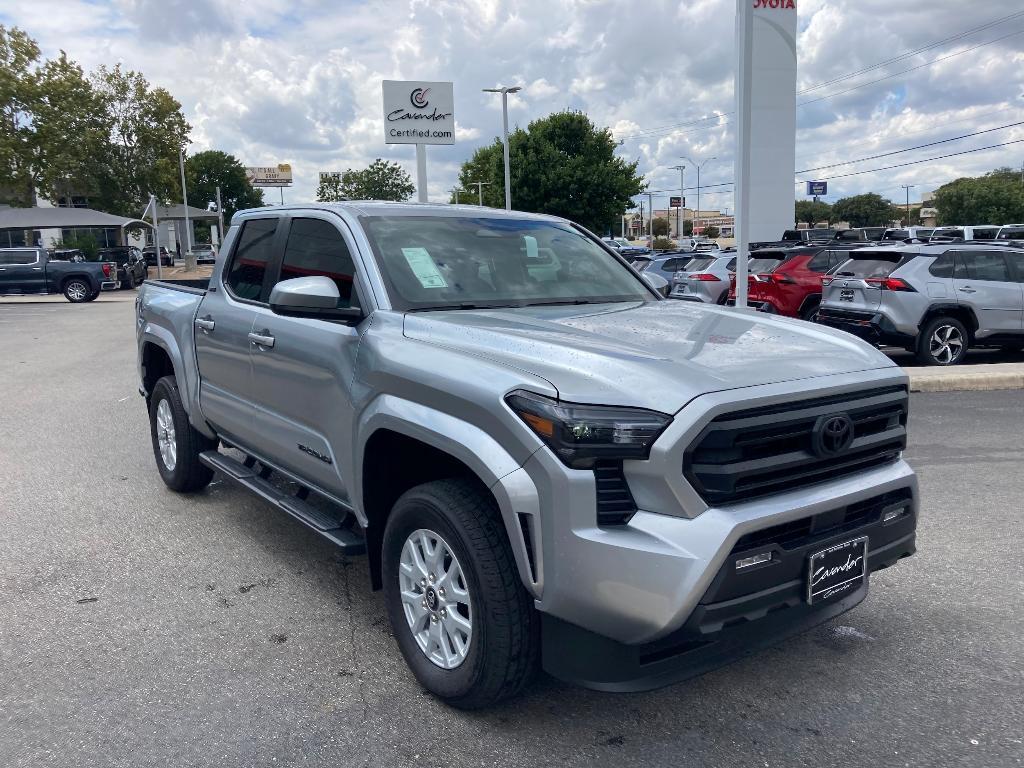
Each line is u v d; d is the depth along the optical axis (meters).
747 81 9.83
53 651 3.64
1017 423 8.16
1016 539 4.96
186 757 2.87
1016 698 3.21
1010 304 11.34
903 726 3.03
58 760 2.86
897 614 3.97
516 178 47.06
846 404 2.93
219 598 4.20
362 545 3.63
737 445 2.65
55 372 12.07
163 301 5.77
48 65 46.97
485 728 3.04
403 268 3.80
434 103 28.86
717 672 3.44
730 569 2.57
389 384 3.28
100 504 5.75
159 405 5.92
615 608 2.58
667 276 21.95
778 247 15.80
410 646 3.30
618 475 2.66
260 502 5.79
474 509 2.92
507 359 2.96
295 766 2.82
